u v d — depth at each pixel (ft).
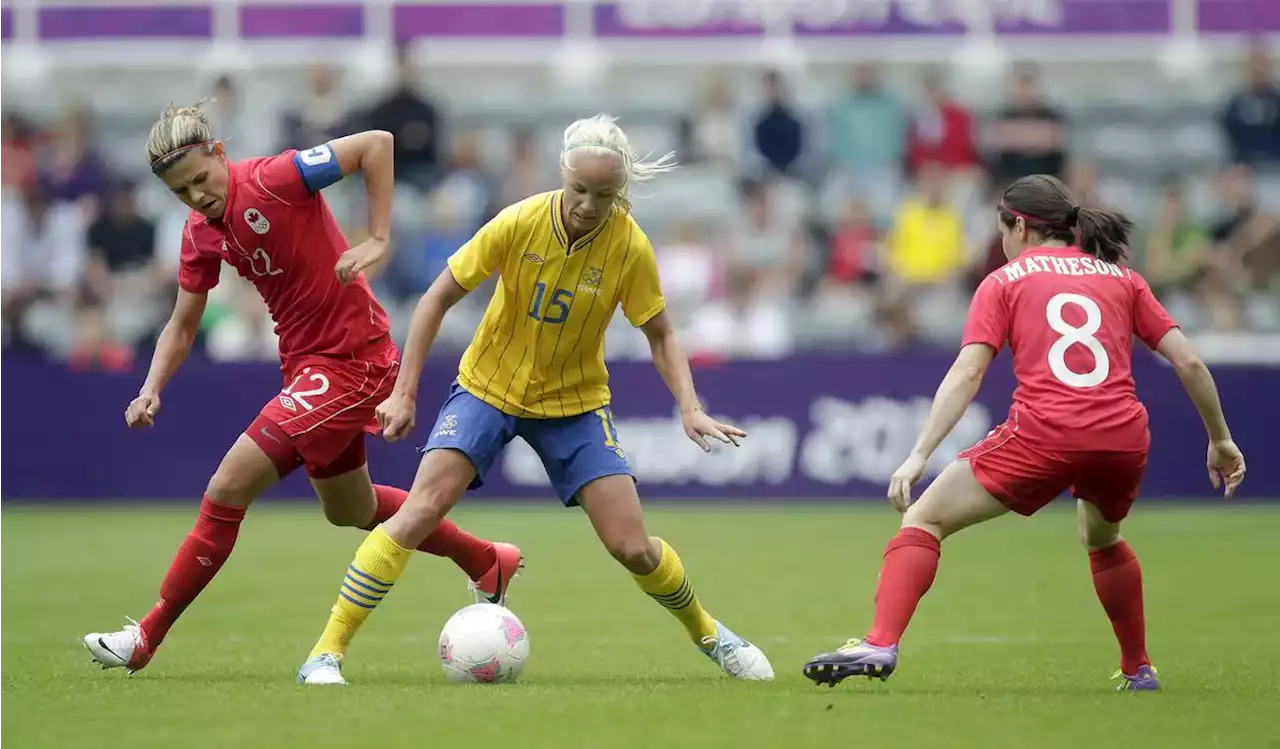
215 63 242.17
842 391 186.80
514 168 213.87
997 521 178.70
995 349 69.67
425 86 237.04
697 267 206.39
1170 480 187.73
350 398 78.79
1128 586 73.31
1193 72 244.22
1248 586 123.54
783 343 202.08
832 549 148.77
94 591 122.21
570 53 246.06
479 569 85.46
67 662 83.76
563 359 74.59
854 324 206.49
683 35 239.91
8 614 108.88
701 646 77.97
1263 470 187.21
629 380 188.14
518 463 191.31
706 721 61.21
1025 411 69.15
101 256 205.36
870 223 214.28
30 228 213.66
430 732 58.80
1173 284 209.26
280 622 104.22
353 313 79.05
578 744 56.54
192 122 75.46
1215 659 85.71
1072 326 69.77
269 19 241.55
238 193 76.54
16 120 220.23
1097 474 69.31
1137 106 241.96
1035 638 95.61
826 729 59.57
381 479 182.80
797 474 187.32
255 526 172.86
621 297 74.74
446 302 73.46
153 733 59.11
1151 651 89.51
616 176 69.92
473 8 239.30
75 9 242.78
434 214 208.74
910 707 64.69
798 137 223.10
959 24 238.27
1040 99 217.77
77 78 246.06
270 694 68.44
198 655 87.40
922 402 186.29
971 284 203.31
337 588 123.13
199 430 189.98
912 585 68.28
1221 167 231.09
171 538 159.94
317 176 76.69
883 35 238.27
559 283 73.05
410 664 83.87
